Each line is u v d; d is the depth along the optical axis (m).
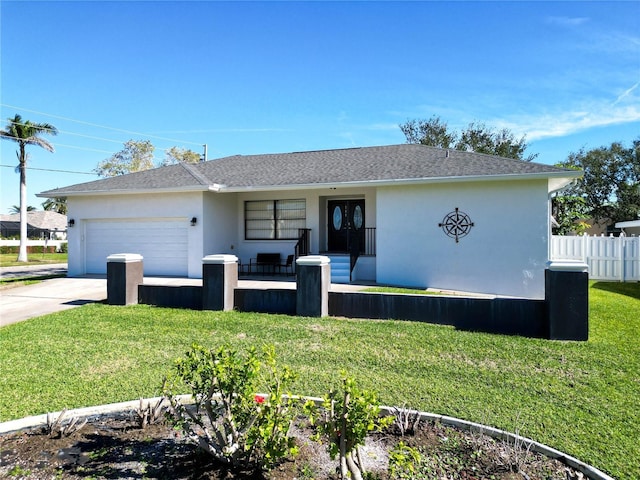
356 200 14.66
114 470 2.82
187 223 13.41
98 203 14.20
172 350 5.93
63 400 4.13
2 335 6.69
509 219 10.84
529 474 2.82
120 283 8.96
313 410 2.55
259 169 15.36
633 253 13.78
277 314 8.06
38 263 26.34
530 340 6.32
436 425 3.56
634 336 6.60
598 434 3.50
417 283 11.76
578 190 35.19
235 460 2.79
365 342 6.23
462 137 35.59
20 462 2.92
